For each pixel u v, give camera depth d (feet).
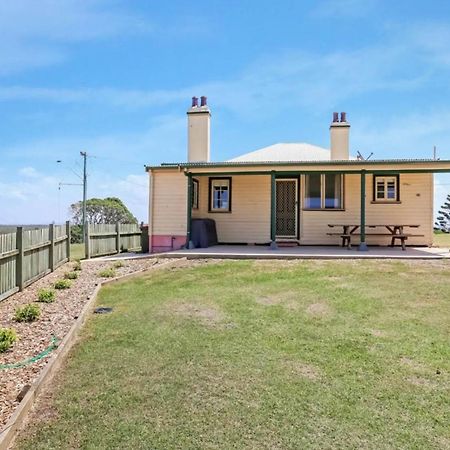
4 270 22.27
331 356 13.34
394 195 45.09
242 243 47.39
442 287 22.89
